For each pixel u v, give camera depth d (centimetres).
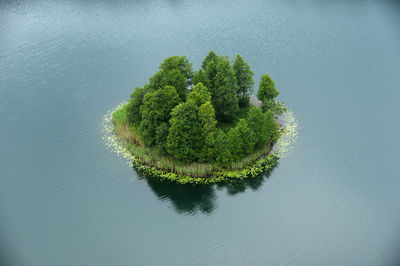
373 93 10094
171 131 7275
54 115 9600
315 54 11881
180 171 7625
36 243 6481
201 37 12925
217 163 7594
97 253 6269
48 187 7612
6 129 9181
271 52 11975
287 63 11425
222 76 7956
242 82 8762
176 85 8012
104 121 9300
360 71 11031
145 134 7869
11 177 7881
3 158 8356
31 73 11294
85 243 6450
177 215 6931
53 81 10906
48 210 7106
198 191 7362
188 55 11750
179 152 7456
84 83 10769
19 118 9525
